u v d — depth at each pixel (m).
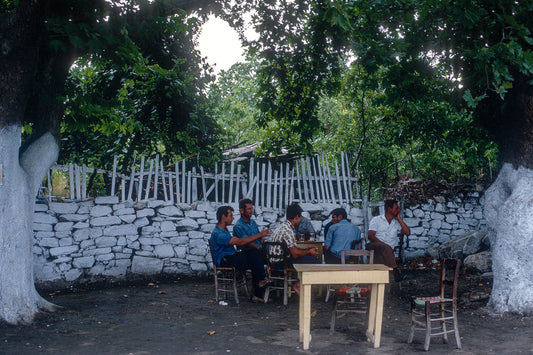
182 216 10.52
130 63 7.16
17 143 6.52
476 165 13.13
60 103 7.25
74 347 5.24
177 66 11.09
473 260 9.95
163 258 10.29
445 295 8.37
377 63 7.14
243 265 7.92
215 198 11.04
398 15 7.09
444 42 7.09
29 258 6.65
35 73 6.58
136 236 10.09
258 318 6.80
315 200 11.48
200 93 11.78
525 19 6.57
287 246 7.74
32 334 5.75
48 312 6.77
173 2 7.32
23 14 6.10
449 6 6.58
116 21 6.32
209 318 6.77
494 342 5.44
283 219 11.21
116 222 9.95
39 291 8.93
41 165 6.95
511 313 6.66
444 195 12.75
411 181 12.81
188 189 10.65
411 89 8.26
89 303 7.71
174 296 8.45
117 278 9.83
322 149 15.95
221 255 7.97
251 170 11.10
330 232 8.22
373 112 13.49
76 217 9.59
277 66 11.33
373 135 14.16
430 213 12.55
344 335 5.85
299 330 5.64
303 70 11.25
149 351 5.12
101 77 10.44
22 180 6.57
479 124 8.62
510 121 7.27
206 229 10.66
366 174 14.40
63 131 11.40
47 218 9.30
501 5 6.29
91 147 11.73
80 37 6.11
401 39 7.35
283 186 11.49
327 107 16.80
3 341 5.41
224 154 13.14
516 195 7.02
